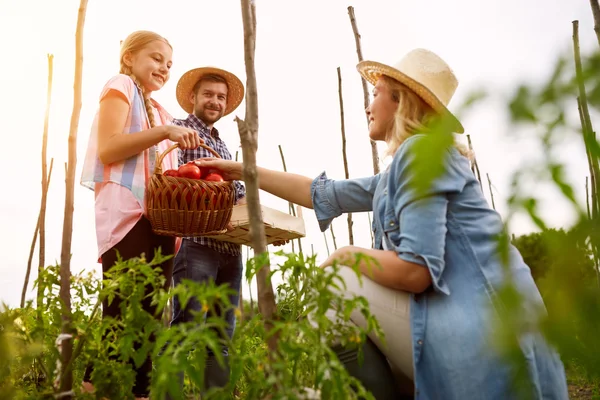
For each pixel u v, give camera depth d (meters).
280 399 1.10
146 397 2.03
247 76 1.57
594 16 2.44
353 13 4.05
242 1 1.63
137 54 2.62
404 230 1.78
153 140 2.31
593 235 0.36
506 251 0.44
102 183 2.39
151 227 2.36
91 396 1.50
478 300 1.73
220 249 3.23
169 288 2.45
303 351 1.21
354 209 2.31
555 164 0.36
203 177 2.55
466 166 1.93
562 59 0.37
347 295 1.83
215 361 2.78
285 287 1.61
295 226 3.16
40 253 3.56
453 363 1.66
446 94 2.18
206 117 3.64
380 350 1.88
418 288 1.75
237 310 1.20
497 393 1.59
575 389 3.02
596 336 0.37
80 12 1.94
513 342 0.46
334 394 1.14
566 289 0.38
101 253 2.30
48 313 1.68
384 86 2.22
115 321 1.55
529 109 0.35
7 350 1.38
